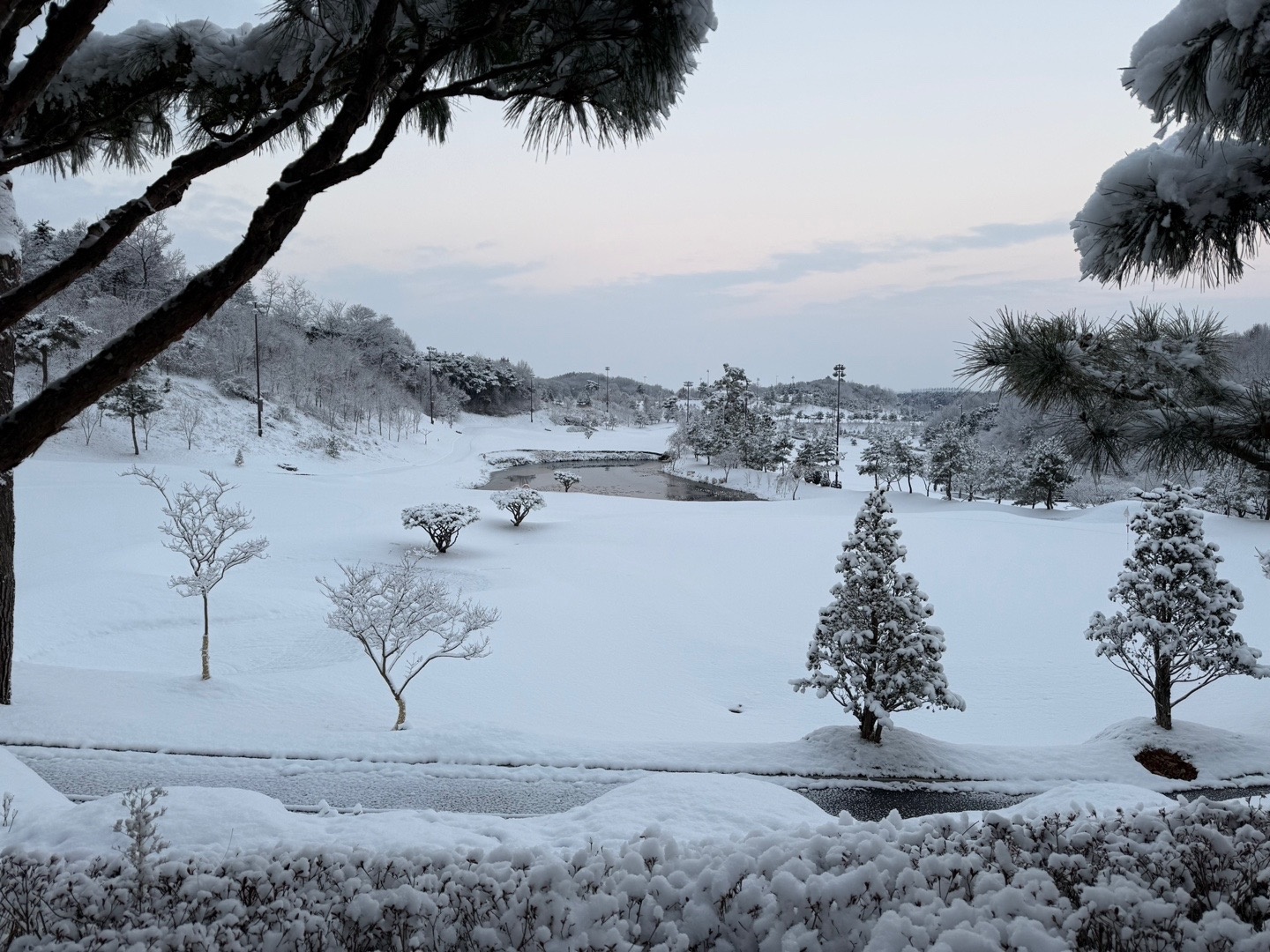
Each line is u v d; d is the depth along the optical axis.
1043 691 18.27
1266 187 3.08
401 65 3.34
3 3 2.48
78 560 24.50
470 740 12.26
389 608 14.20
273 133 3.04
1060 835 4.96
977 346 3.44
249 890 4.45
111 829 6.37
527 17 3.40
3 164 3.76
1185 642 14.03
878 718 12.40
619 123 3.75
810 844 4.96
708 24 3.38
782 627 22.91
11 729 11.66
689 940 4.12
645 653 19.73
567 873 4.61
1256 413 3.01
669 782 9.34
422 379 111.75
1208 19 2.51
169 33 3.83
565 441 112.06
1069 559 31.44
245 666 17.66
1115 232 3.38
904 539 35.38
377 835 6.84
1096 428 3.41
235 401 65.19
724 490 69.00
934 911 3.93
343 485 46.78
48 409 2.66
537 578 27.14
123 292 67.69
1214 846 4.29
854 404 194.88
